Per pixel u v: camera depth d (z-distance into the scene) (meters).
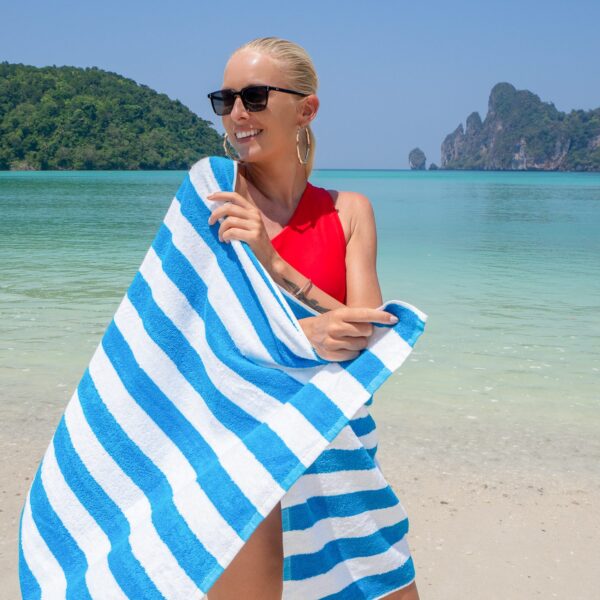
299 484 1.70
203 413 1.70
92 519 1.70
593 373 5.41
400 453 3.94
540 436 4.20
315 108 1.83
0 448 3.87
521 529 3.17
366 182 91.44
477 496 3.46
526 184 83.31
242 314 1.68
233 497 1.52
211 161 1.78
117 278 9.68
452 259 12.70
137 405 1.72
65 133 178.12
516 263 12.16
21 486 3.44
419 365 5.57
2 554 2.88
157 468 1.71
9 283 9.17
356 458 1.75
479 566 2.88
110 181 81.06
